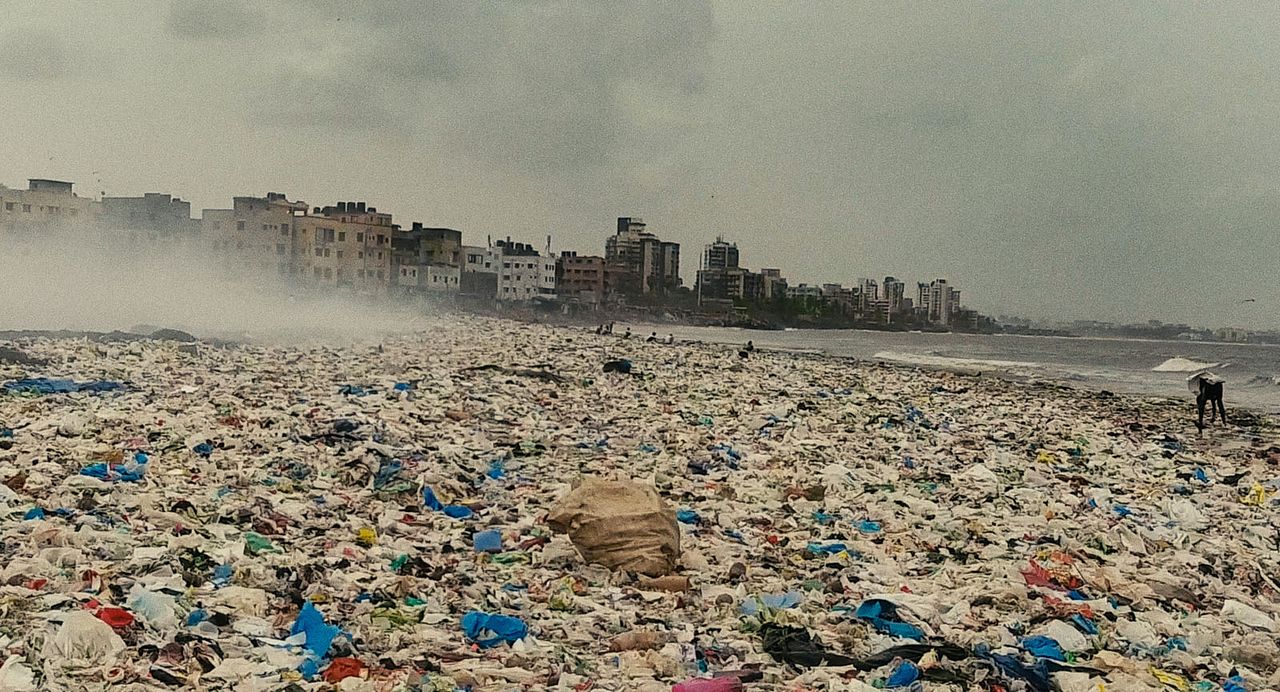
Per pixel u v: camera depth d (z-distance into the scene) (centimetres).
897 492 1739
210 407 2028
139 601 807
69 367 2608
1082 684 810
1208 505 1836
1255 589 1255
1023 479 1978
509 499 1456
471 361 4041
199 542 1022
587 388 3180
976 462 2192
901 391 4122
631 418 2491
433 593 975
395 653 791
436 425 2080
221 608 842
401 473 1500
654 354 5391
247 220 11781
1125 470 2219
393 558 1098
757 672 805
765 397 3253
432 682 723
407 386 2702
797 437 2306
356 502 1352
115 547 966
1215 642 982
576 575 1094
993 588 1094
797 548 1291
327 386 2614
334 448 1664
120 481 1295
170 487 1305
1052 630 960
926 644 901
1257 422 3669
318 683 707
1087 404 4291
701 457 1917
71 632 700
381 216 13888
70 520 1062
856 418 2848
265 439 1683
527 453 1852
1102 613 1052
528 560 1143
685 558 1184
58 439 1560
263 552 1043
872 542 1359
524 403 2602
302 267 12412
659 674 798
